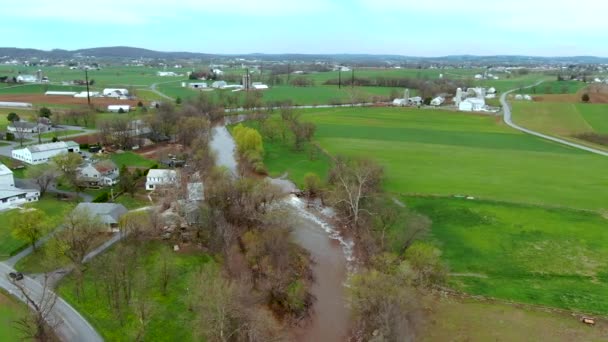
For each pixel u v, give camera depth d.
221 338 60.38
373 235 98.19
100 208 103.81
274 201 110.88
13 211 108.38
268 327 66.56
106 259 85.38
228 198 105.88
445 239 99.62
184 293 78.75
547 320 72.38
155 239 98.12
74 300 75.06
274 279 79.12
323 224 111.19
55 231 89.38
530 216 110.38
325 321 72.81
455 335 68.56
